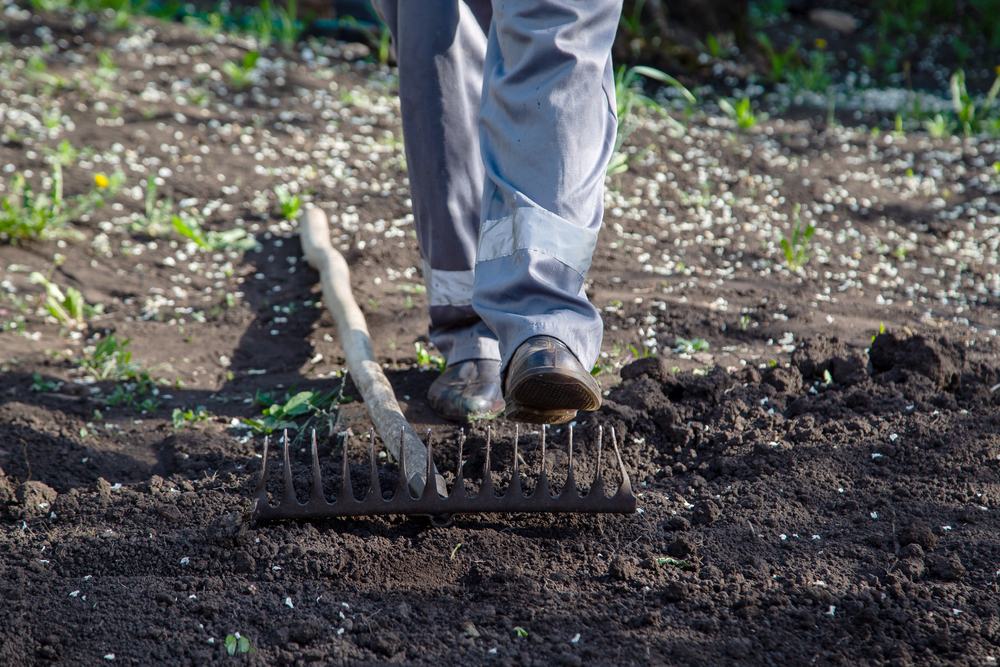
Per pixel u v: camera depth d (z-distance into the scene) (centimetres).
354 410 447
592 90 354
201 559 347
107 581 337
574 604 323
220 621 316
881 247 658
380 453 419
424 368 495
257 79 932
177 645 306
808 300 575
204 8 1124
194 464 419
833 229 687
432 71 406
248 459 421
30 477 409
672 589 324
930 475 391
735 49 1050
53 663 301
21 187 705
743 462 403
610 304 568
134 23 1027
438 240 433
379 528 366
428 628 313
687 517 371
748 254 644
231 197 722
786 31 1166
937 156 817
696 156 800
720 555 346
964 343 505
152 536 358
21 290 593
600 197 362
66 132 795
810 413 437
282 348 539
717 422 430
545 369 327
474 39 420
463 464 405
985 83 1038
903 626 310
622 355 507
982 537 353
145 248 653
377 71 990
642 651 301
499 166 361
